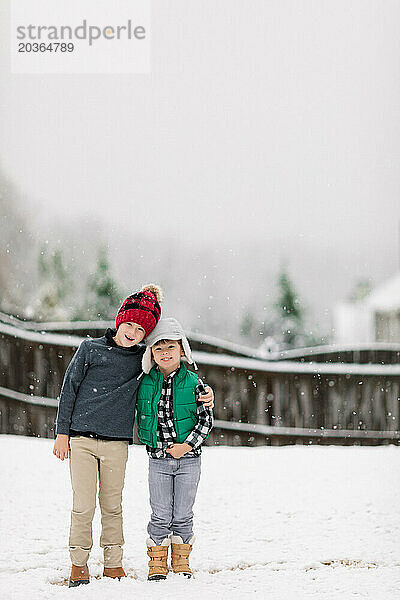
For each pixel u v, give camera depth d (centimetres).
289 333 3069
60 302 2778
